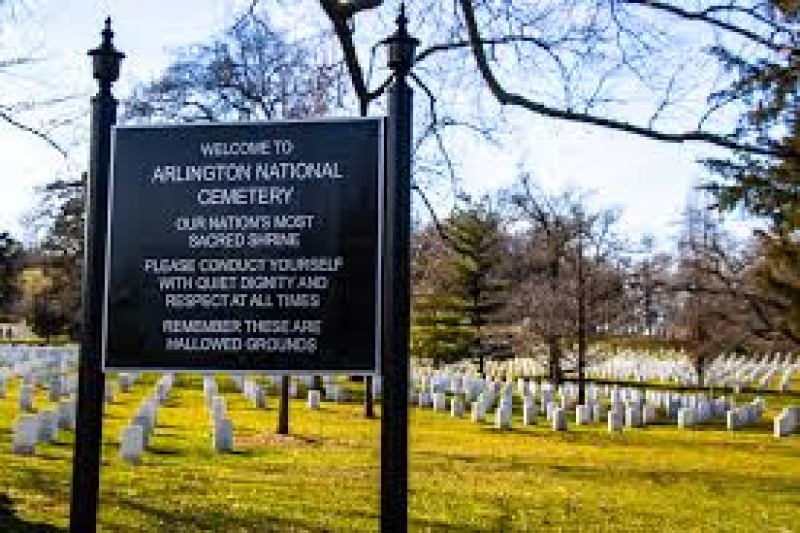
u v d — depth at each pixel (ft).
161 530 40.04
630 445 86.33
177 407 100.58
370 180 20.58
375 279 20.38
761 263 96.73
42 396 100.53
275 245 20.76
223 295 20.86
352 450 72.64
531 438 88.48
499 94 33.78
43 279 181.47
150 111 78.02
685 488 62.44
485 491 56.49
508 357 167.53
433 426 95.30
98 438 21.33
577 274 141.38
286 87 59.62
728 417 104.37
